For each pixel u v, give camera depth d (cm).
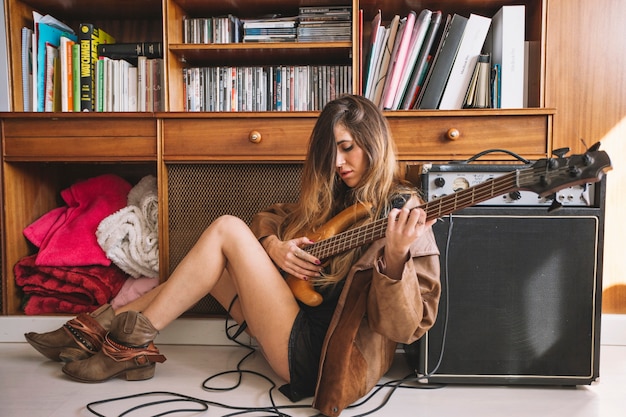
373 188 133
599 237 143
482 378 146
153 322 149
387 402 139
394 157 138
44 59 205
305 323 137
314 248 132
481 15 210
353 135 134
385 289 113
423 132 176
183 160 184
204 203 190
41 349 164
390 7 203
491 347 146
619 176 193
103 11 222
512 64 185
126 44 206
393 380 156
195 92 205
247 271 136
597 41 191
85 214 204
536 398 142
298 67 202
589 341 144
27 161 193
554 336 144
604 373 161
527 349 145
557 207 102
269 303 135
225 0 201
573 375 144
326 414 123
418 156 177
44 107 206
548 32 192
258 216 161
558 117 193
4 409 131
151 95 205
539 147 173
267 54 205
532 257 144
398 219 109
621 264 194
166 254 188
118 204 210
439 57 186
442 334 146
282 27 200
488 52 198
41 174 217
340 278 134
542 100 184
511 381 146
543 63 183
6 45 199
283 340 135
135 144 186
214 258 142
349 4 205
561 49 192
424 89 188
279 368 138
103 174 235
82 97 205
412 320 117
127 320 148
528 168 104
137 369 152
